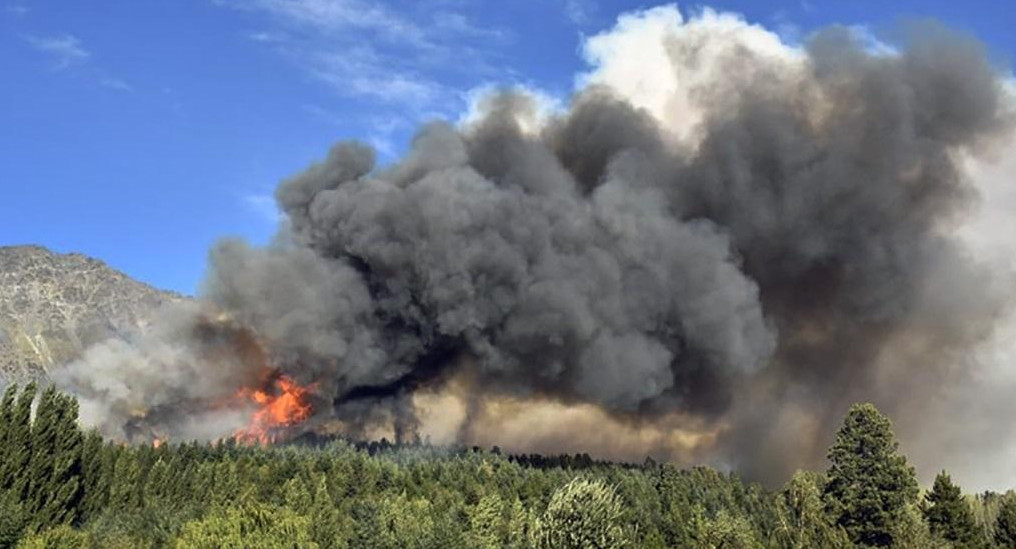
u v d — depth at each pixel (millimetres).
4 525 85750
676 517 126188
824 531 104312
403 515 102875
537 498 143625
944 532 110812
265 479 143000
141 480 127312
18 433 104625
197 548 81375
